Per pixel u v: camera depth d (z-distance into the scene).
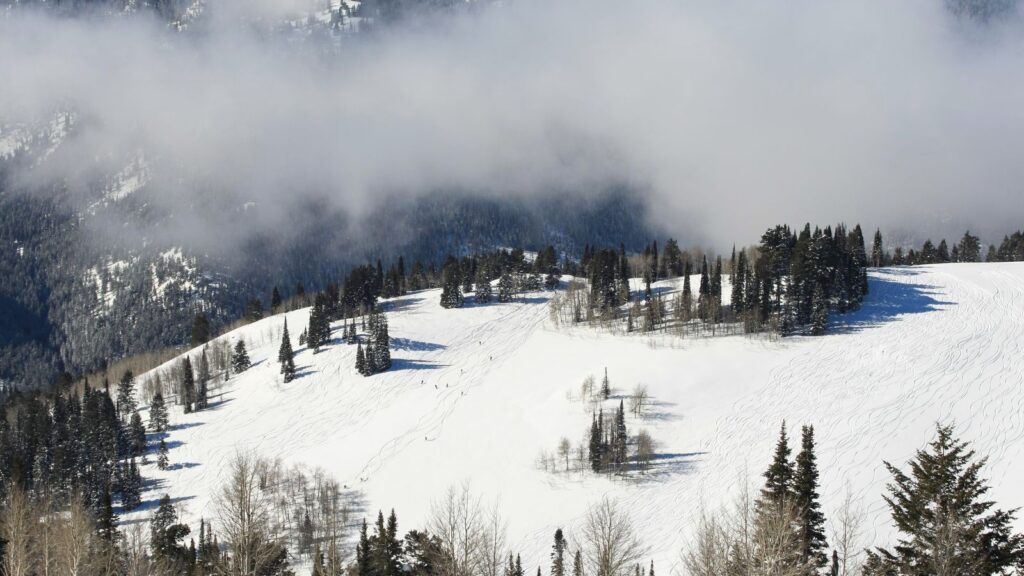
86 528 58.47
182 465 168.50
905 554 37.25
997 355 154.50
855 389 152.62
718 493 125.06
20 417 197.50
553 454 150.50
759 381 164.38
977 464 36.47
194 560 68.25
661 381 169.75
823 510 103.25
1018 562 35.16
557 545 92.44
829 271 191.38
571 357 197.88
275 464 148.75
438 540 52.75
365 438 173.00
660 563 92.06
